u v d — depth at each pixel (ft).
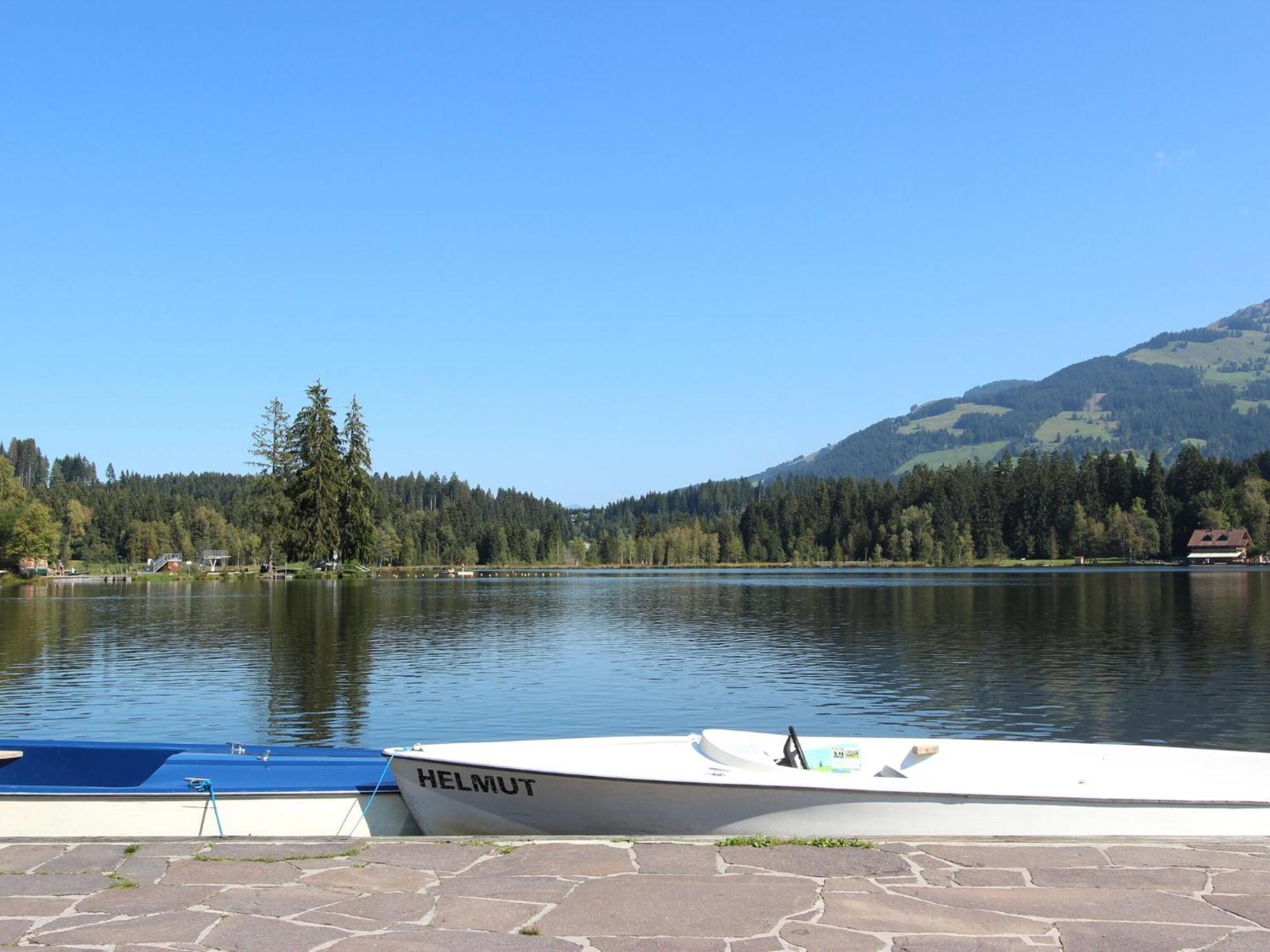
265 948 22.47
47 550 416.67
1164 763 42.63
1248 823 35.42
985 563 607.37
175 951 22.30
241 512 449.89
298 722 76.02
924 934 23.16
